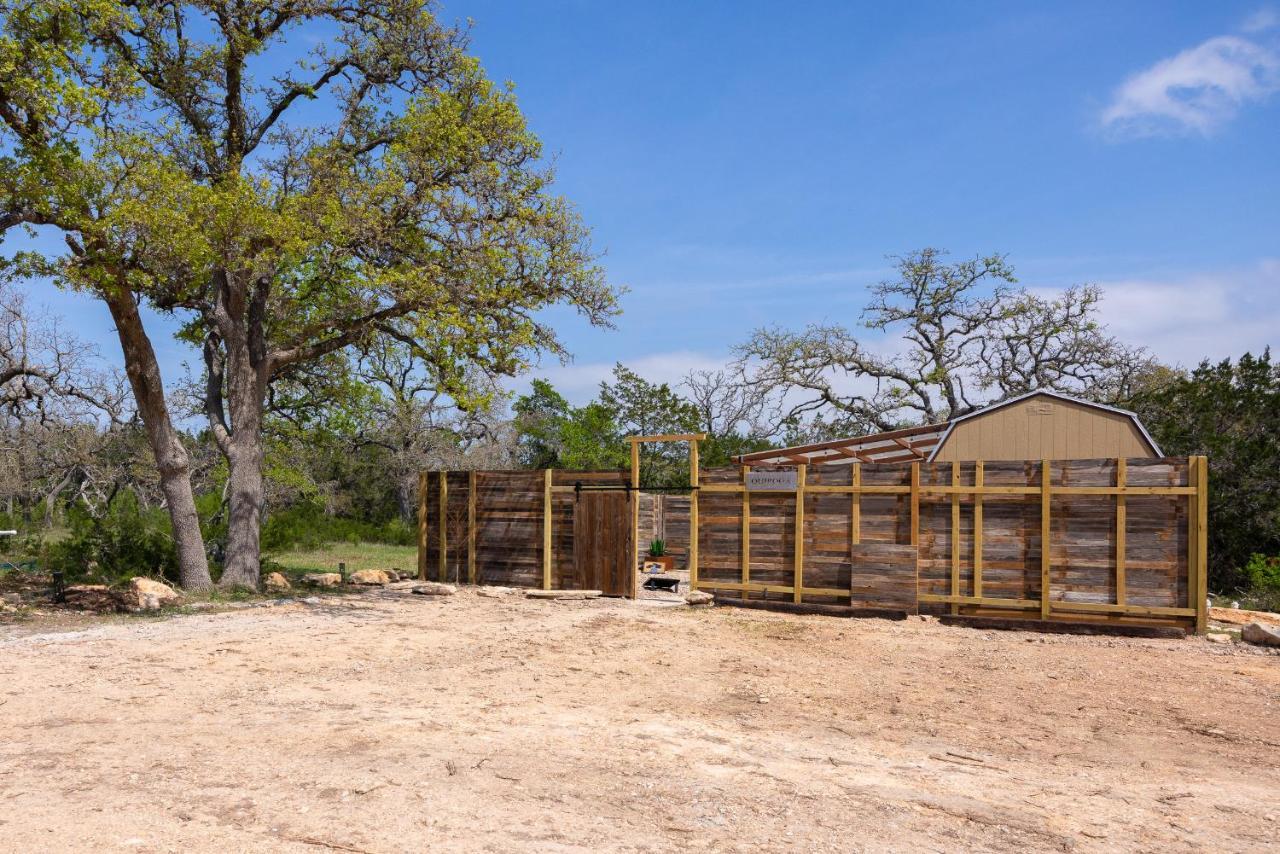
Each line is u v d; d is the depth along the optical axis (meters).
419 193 16.81
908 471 14.44
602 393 38.19
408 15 17.42
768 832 4.95
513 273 17.45
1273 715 8.41
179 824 4.79
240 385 17.19
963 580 14.05
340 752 6.26
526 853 4.49
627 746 6.74
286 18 17.58
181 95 17.38
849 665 10.48
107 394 22.38
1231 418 22.81
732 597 15.53
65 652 10.25
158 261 14.22
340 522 33.31
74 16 14.02
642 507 22.39
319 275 18.22
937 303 36.12
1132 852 4.85
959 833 5.06
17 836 4.55
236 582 16.70
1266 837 5.16
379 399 24.28
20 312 17.81
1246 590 20.00
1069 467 13.52
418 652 10.73
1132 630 12.98
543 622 13.38
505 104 17.39
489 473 18.00
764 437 36.94
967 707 8.53
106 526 18.47
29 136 13.52
